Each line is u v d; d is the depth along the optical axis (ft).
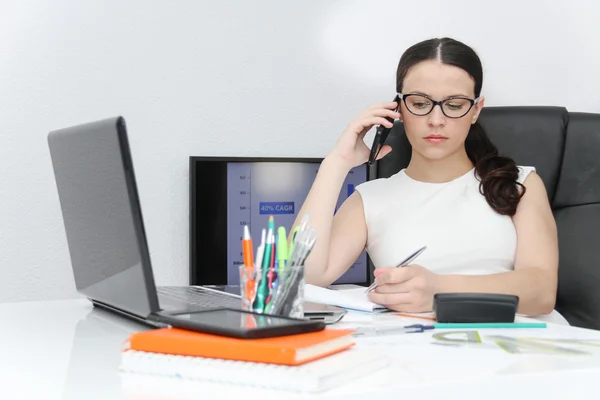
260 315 2.85
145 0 6.56
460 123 5.09
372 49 7.23
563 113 5.88
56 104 6.38
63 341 3.22
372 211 5.59
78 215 3.59
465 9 7.40
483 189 5.33
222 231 6.60
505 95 7.50
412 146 5.59
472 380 2.39
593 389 2.52
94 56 6.45
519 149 5.82
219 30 6.75
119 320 3.79
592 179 5.79
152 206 6.59
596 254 5.67
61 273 6.42
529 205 5.28
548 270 4.93
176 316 2.81
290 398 2.21
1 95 6.25
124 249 3.11
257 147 6.89
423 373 2.50
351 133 5.30
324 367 2.34
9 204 6.28
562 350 2.91
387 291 4.08
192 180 6.53
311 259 5.15
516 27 7.50
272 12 6.90
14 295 6.31
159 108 6.61
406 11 7.30
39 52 6.33
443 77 5.03
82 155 3.40
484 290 4.33
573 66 7.62
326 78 7.09
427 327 3.47
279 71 6.94
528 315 4.70
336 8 7.11
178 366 2.47
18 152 6.30
